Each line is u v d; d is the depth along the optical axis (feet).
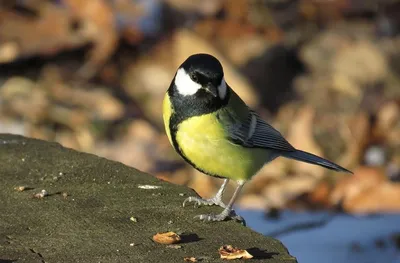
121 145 42.37
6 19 47.91
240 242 17.48
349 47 51.55
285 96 48.42
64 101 44.88
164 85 47.06
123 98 46.16
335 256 28.07
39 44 47.34
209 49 48.06
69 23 48.42
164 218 18.67
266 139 24.63
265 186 37.96
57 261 16.28
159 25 50.55
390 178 39.60
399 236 29.84
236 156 23.40
